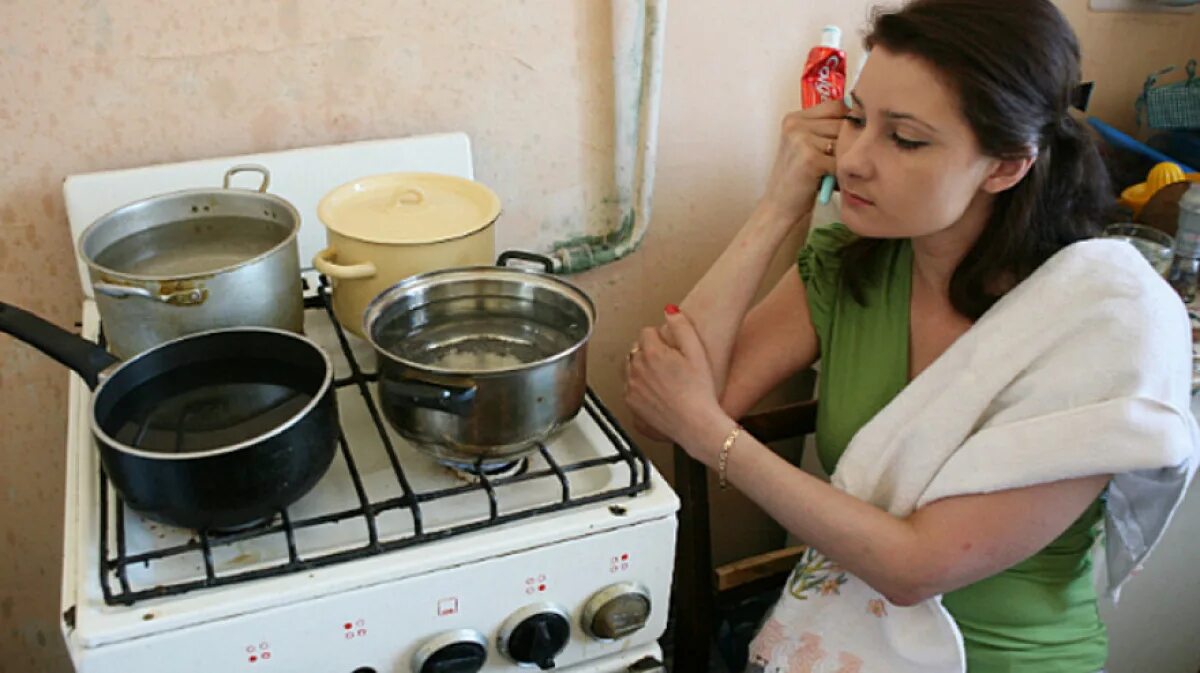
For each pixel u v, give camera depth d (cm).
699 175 152
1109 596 114
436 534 79
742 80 147
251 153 121
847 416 114
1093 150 99
